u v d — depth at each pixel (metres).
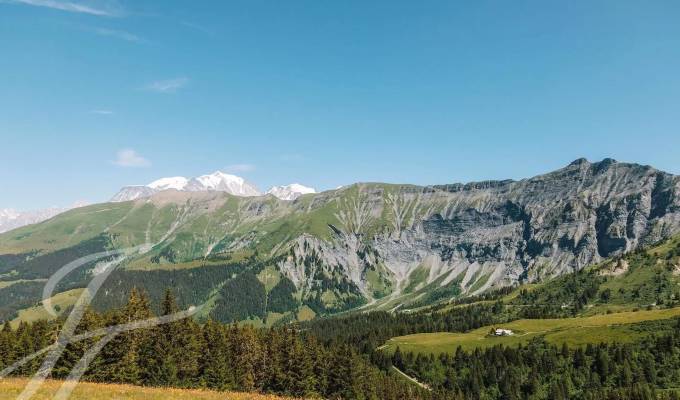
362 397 119.25
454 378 185.38
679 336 181.38
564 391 166.50
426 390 168.75
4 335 94.69
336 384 117.25
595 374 171.12
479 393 174.25
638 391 152.25
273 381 110.12
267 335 126.12
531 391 172.00
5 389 42.84
